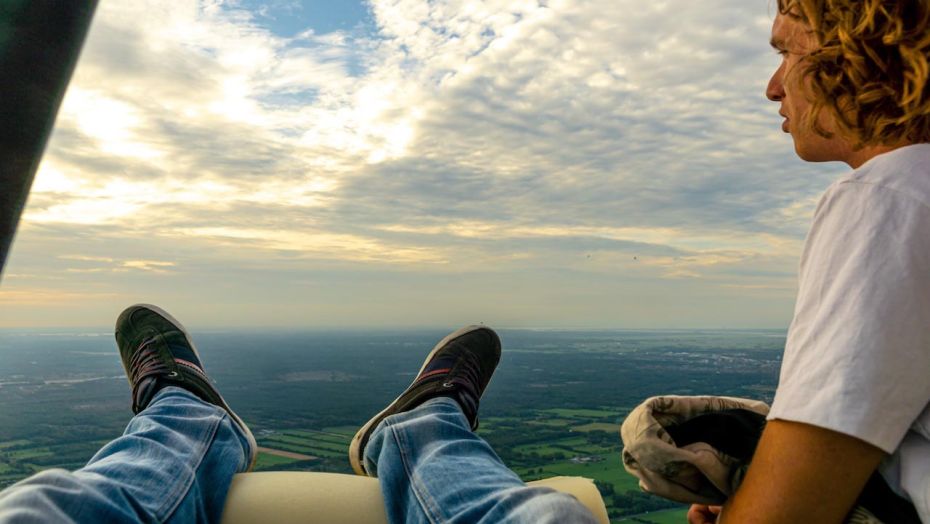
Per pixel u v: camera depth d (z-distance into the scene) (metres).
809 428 0.53
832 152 0.70
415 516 0.84
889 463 0.55
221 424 1.04
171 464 0.85
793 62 0.70
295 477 0.99
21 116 0.78
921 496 0.52
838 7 0.59
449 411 1.10
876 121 0.59
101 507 0.69
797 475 0.54
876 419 0.51
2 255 0.78
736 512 0.59
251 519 0.90
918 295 0.52
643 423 0.72
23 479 0.69
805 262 0.63
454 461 0.91
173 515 0.78
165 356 1.31
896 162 0.57
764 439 0.58
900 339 0.52
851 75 0.59
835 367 0.53
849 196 0.58
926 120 0.58
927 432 0.53
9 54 0.76
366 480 1.00
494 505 0.76
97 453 0.89
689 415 0.75
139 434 0.92
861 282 0.54
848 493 0.54
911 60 0.55
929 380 0.52
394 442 0.97
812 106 0.64
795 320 0.60
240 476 0.99
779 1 0.70
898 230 0.53
